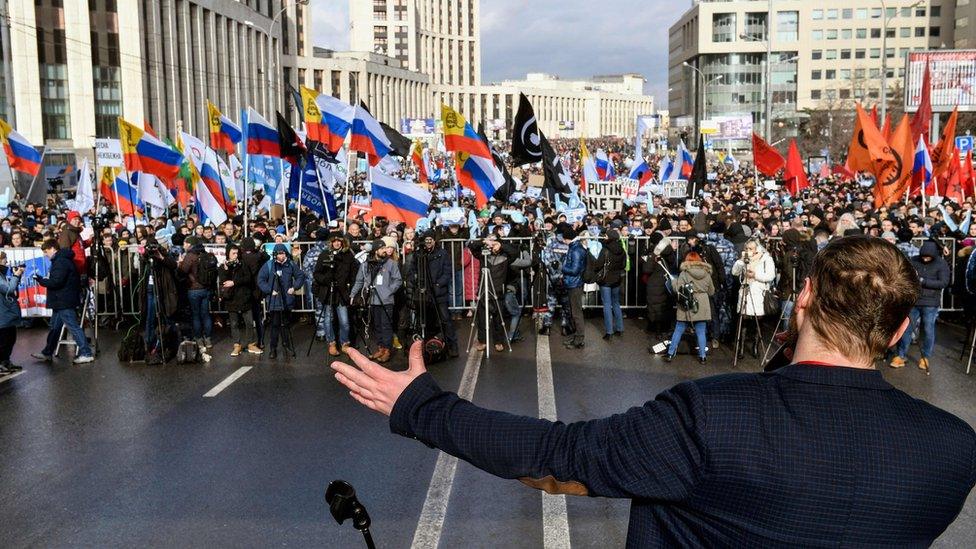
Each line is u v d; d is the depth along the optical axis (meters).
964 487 1.79
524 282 16.44
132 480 7.44
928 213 20.31
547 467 1.83
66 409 9.95
